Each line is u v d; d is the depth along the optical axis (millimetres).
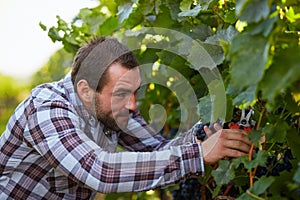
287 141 1739
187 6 2213
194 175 1919
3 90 6727
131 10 2480
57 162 2021
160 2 2518
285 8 1693
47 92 2229
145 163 1919
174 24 2553
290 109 1619
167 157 1917
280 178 1554
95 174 1934
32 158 2248
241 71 1327
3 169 2299
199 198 2600
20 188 2295
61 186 2279
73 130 2062
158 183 1912
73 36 3020
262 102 1780
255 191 1553
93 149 1996
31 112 2152
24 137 2182
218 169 1753
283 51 1367
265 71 1319
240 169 1878
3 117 6465
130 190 1928
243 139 1878
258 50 1330
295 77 1260
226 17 1979
